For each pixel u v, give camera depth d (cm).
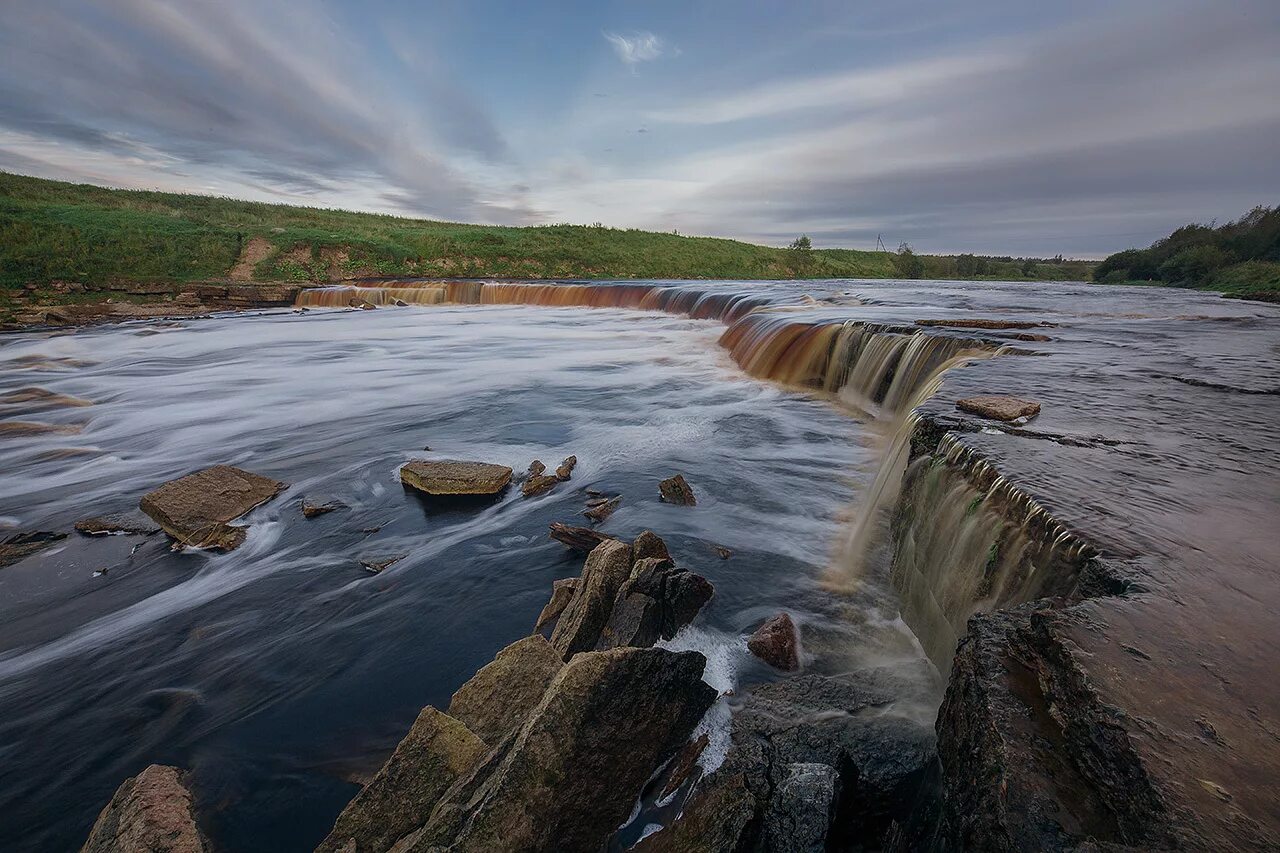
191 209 5309
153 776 333
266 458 898
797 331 1427
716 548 600
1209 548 288
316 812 326
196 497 681
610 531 642
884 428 1009
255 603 529
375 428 1048
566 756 285
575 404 1202
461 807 268
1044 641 223
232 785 345
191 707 410
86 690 429
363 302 3228
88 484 808
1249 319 1502
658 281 4491
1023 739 186
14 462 886
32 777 357
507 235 5806
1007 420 526
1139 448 442
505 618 503
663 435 988
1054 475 384
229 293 3116
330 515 696
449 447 938
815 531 643
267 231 4119
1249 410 559
